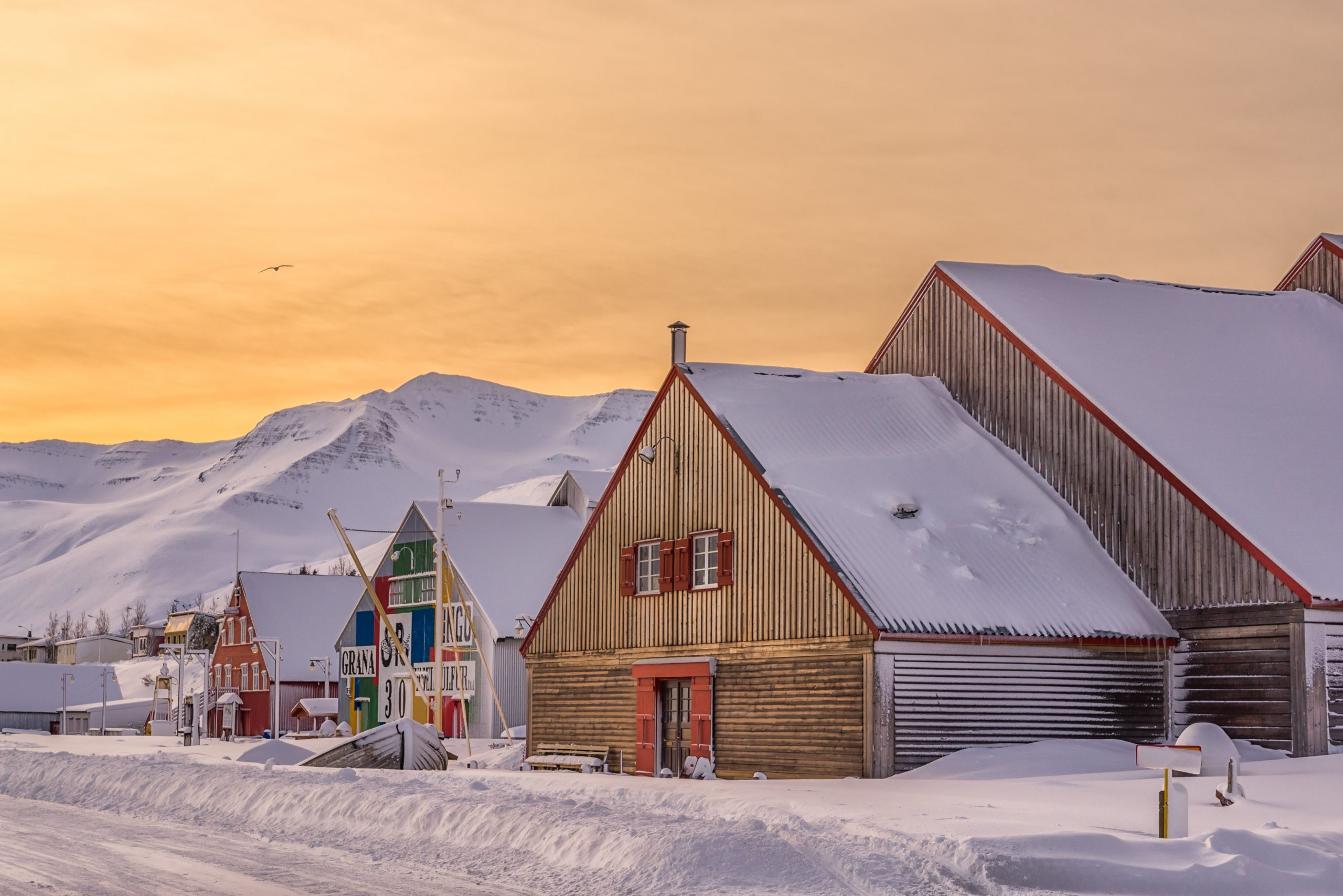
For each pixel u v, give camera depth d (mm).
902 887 13219
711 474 34969
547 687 40312
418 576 67500
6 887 14203
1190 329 39312
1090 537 33906
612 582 38094
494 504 66562
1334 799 20391
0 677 110188
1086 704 30859
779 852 14266
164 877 14836
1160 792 15672
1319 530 30688
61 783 26828
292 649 87500
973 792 22375
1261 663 29812
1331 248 42438
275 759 33562
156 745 59594
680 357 39438
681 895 13266
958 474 35562
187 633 92875
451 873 14977
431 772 27547
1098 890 13258
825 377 39500
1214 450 33094
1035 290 40250
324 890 13836
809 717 30734
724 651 33594
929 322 40688
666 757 35562
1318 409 36062
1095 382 35188
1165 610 32031
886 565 30859
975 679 29938
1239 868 13531
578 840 15352
